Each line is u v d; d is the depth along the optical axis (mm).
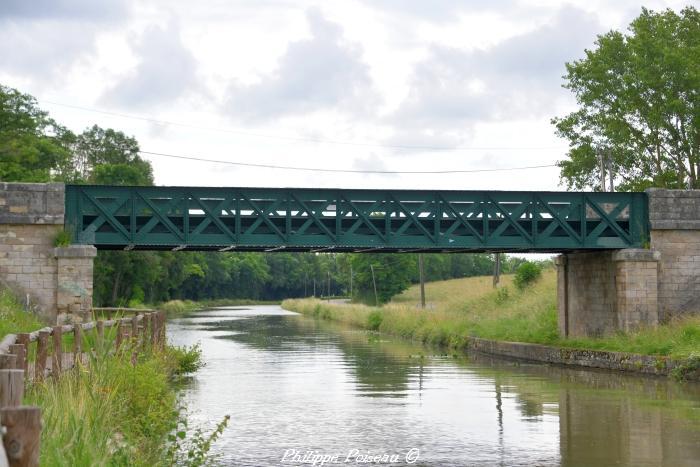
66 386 11828
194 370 30453
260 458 14883
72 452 9227
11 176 60750
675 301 34812
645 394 24219
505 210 34281
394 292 97625
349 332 58812
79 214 31047
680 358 28672
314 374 29672
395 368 32250
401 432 17703
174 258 97562
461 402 22484
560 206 35188
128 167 77250
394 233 33375
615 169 54375
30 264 30266
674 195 35125
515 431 17875
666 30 50750
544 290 52969
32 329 25953
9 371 6438
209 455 15102
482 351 42094
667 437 17156
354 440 16750
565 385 26609
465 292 76375
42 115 65062
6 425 5410
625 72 52188
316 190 32938
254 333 57031
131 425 13164
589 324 37625
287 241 32469
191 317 89625
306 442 16500
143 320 24312
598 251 36438
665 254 34969
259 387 25641
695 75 47906
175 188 31781
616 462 14688
